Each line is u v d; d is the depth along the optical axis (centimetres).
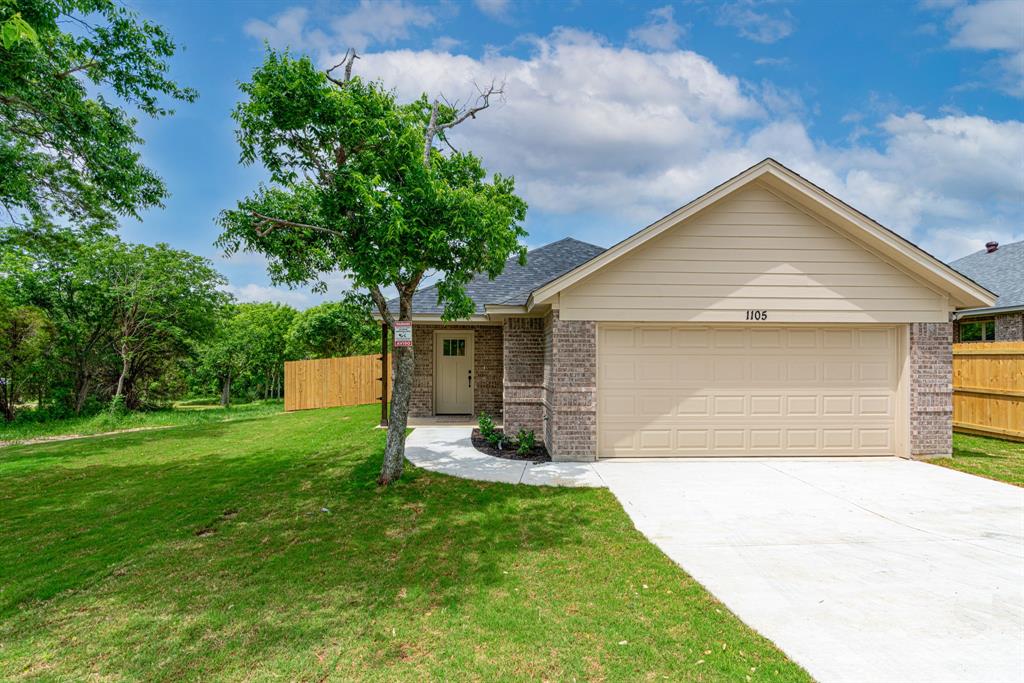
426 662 294
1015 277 1562
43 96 782
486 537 504
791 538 501
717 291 859
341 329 3603
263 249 758
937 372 864
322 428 1295
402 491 676
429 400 1409
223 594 384
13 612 361
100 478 790
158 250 2155
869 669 288
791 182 812
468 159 779
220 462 900
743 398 886
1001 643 316
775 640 318
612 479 737
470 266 715
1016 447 970
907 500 630
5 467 885
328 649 309
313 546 482
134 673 287
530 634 323
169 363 2447
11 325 1670
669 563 438
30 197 972
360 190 607
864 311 860
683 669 286
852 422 888
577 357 858
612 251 823
